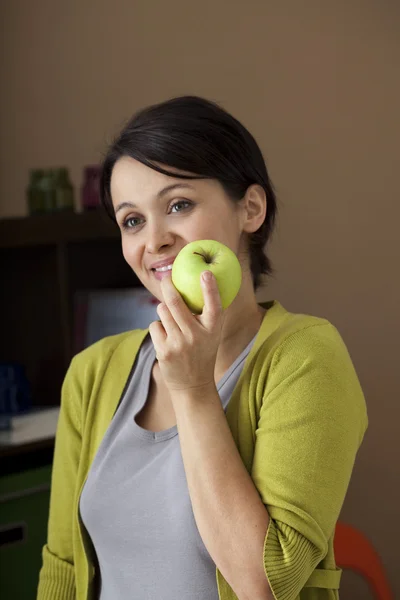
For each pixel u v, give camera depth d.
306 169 3.33
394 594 3.33
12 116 3.30
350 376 1.25
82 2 3.35
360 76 3.27
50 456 2.63
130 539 1.31
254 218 1.35
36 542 2.46
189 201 1.26
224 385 1.30
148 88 3.36
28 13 3.32
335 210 3.32
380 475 3.33
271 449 1.19
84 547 1.40
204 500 1.16
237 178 1.30
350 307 3.33
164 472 1.30
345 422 1.20
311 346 1.24
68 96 3.36
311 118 3.32
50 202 2.78
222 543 1.15
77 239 2.71
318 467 1.17
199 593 1.25
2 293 2.90
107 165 1.33
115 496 1.33
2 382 2.62
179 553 1.25
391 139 3.26
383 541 3.34
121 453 1.36
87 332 2.86
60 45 3.35
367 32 3.26
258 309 1.40
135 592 1.31
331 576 1.28
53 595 1.50
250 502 1.15
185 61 3.37
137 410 1.39
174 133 1.24
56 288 2.73
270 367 1.24
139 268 1.31
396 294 3.29
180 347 1.15
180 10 3.36
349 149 3.30
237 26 3.34
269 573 1.12
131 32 3.37
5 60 3.30
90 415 1.44
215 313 1.13
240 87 3.35
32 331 2.84
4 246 2.52
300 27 3.30
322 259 3.34
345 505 3.38
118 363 1.46
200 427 1.18
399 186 3.26
